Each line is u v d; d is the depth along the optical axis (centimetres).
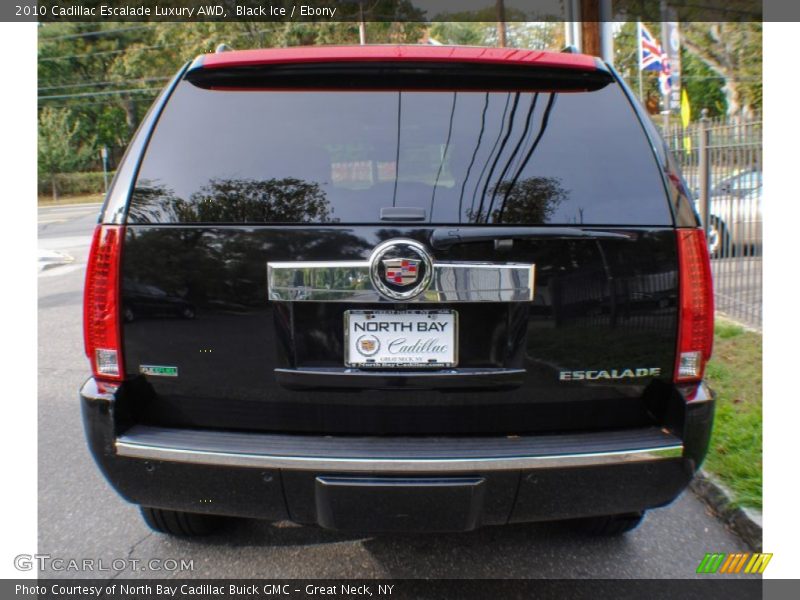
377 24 3228
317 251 190
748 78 2697
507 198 193
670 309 197
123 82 4688
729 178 611
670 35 1184
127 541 271
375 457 187
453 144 199
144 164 199
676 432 199
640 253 195
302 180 195
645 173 199
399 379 194
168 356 198
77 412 439
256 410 201
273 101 206
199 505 200
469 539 270
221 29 3634
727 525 281
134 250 195
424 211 191
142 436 196
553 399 199
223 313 195
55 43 4669
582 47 769
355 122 201
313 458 187
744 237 592
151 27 4262
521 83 209
